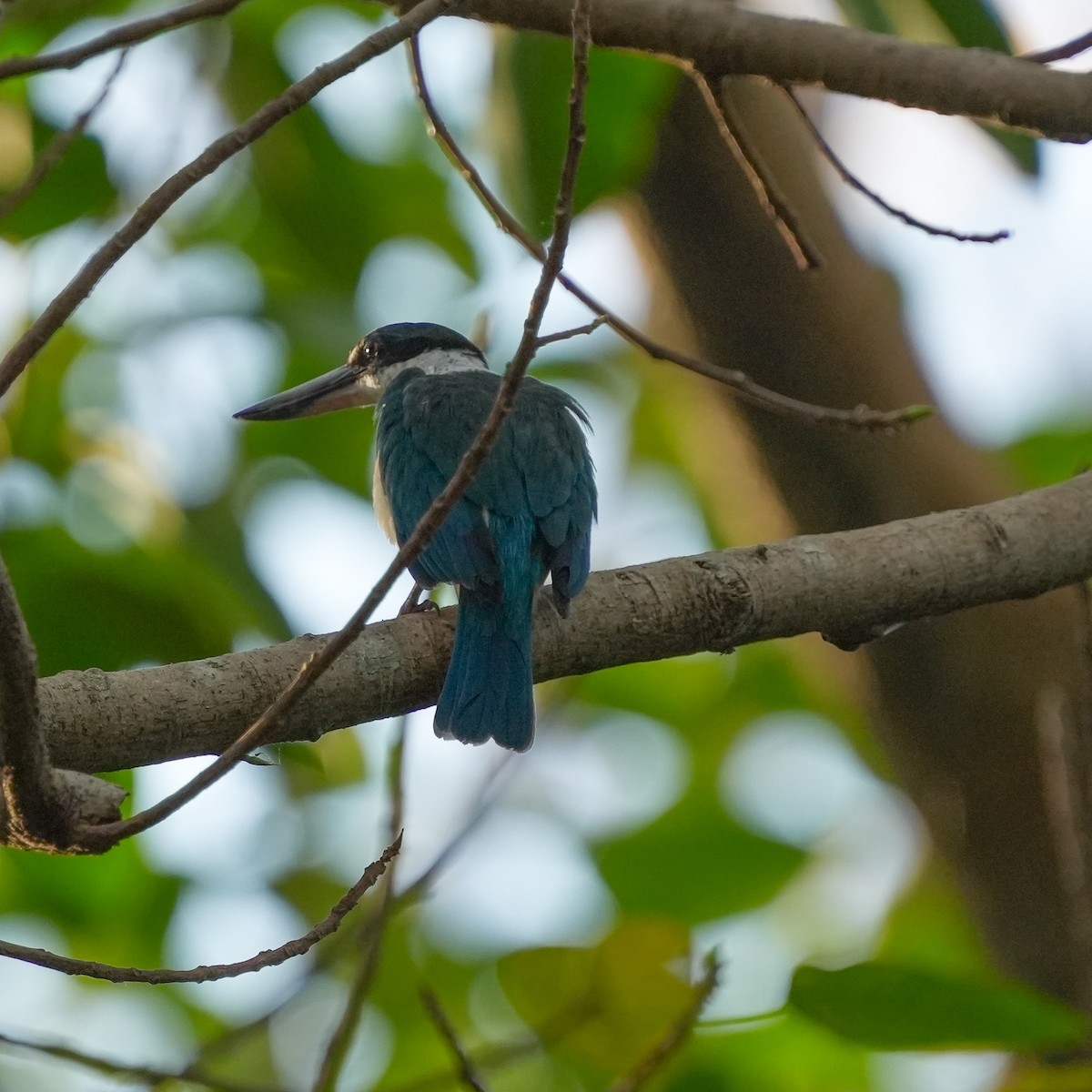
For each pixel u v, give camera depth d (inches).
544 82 317.4
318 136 410.0
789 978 290.2
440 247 439.5
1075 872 312.5
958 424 457.7
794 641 486.6
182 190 220.1
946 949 529.7
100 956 460.1
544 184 321.4
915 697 449.7
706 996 293.3
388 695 284.2
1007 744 443.5
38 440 391.9
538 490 354.9
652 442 554.6
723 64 304.5
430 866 331.9
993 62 299.9
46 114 376.2
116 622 347.9
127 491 386.6
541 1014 344.2
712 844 504.1
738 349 441.7
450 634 312.8
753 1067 424.5
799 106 306.3
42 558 350.3
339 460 461.7
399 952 472.1
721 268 434.3
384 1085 443.8
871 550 299.3
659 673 557.3
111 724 247.9
